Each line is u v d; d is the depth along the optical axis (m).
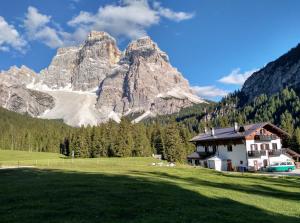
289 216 25.78
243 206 28.23
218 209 25.50
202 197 30.94
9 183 37.78
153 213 22.70
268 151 99.75
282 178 61.16
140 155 185.12
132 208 23.83
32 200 26.08
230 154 105.06
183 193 32.28
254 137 100.31
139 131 193.62
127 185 35.22
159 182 40.25
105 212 22.33
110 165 90.06
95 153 186.25
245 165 98.69
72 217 20.86
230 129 115.38
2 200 26.25
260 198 33.69
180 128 180.25
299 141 136.38
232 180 52.31
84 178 41.62
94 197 27.31
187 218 21.73
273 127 103.19
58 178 41.56
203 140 116.81
